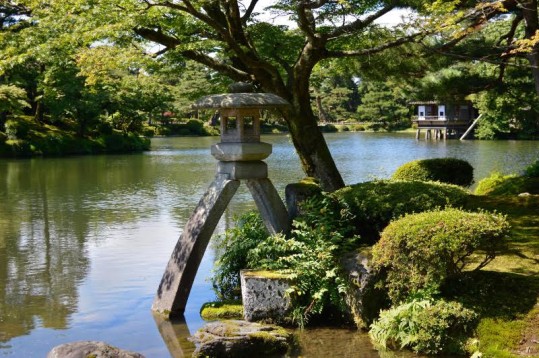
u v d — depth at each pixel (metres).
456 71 10.53
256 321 5.88
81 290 7.46
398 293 5.43
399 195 6.52
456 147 33.94
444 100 11.20
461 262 6.02
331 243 6.09
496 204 8.14
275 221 6.55
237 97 6.18
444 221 5.15
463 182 11.38
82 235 11.02
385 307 5.66
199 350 5.14
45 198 16.22
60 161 28.20
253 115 6.32
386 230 5.41
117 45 8.53
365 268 5.62
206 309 6.29
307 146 9.83
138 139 36.16
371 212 6.44
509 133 38.84
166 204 15.05
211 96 6.34
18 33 8.89
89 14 7.57
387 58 9.94
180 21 8.88
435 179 11.12
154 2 7.84
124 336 5.84
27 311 6.67
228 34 8.45
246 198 15.31
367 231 6.68
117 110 36.28
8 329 6.12
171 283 6.42
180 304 6.37
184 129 52.47
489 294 5.26
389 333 5.23
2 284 7.78
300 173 22.23
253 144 6.29
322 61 11.27
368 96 56.34
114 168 24.94
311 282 5.90
